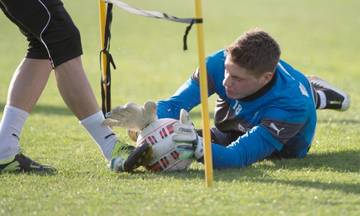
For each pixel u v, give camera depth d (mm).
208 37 70062
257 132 18344
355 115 30016
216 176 17297
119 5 18453
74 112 18984
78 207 14883
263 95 18609
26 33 18766
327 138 23516
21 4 18172
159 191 15930
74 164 19656
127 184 16672
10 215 14477
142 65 55156
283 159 19797
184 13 84188
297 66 53750
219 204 14852
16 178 17641
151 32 74125
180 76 49406
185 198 15289
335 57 59531
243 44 17844
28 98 18734
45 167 18672
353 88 41406
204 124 15969
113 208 14758
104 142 18906
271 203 14891
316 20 84938
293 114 18422
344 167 18828
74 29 18625
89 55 58906
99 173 18156
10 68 51344
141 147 17406
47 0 18250
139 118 17922
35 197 15719
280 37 71688
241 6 96750
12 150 18453
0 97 38781
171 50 63594
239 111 19172
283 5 98562
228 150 18016
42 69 18812
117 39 69188
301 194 15555
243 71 17922
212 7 95062
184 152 17281
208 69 19516
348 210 14477
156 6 89938
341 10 94188
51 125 28188
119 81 46531
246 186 16219
